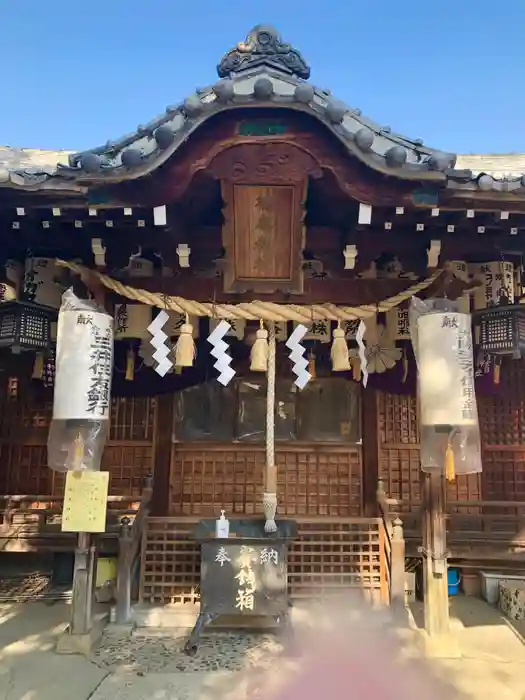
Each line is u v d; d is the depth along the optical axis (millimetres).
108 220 5555
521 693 4984
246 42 7914
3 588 8109
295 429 8930
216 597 5988
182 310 6016
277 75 7656
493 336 6234
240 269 5969
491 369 6980
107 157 6793
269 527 6035
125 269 6434
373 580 7402
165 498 8609
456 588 8148
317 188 5473
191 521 7562
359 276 6406
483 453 9047
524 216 5441
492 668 5508
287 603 6180
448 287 6031
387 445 8945
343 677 5266
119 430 9000
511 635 6492
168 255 6027
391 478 8859
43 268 6266
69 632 5887
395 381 7074
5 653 5777
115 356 7418
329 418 8969
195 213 5840
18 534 8086
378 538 7750
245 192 5305
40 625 6621
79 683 5113
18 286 6203
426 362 5742
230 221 5562
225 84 4770
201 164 5086
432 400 5641
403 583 6801
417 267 6160
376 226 5723
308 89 4797
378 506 8477
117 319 6664
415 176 5074
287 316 6059
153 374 7332
